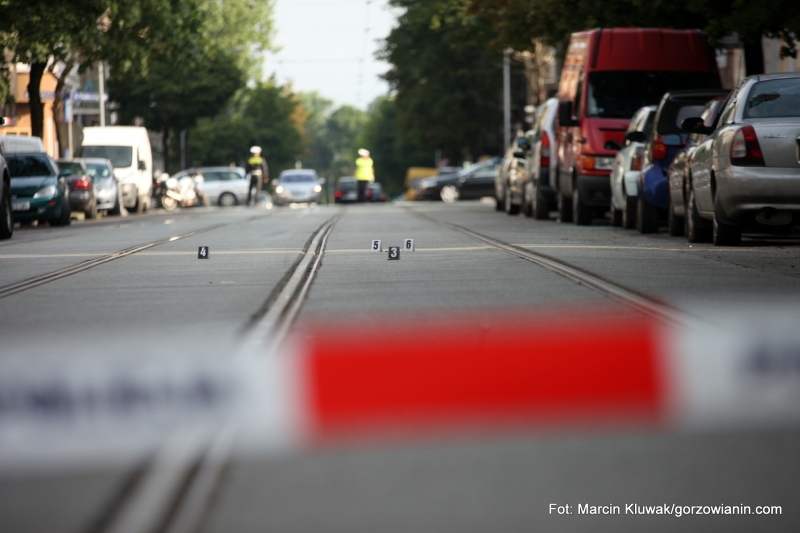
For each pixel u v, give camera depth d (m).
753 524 11.45
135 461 13.21
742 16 78.69
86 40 125.50
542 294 31.33
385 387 12.43
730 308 27.16
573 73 86.12
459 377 12.54
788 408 12.53
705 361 12.59
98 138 157.50
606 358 12.69
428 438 12.45
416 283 35.12
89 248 58.50
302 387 12.35
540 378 12.70
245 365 12.40
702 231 55.69
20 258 51.97
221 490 12.53
